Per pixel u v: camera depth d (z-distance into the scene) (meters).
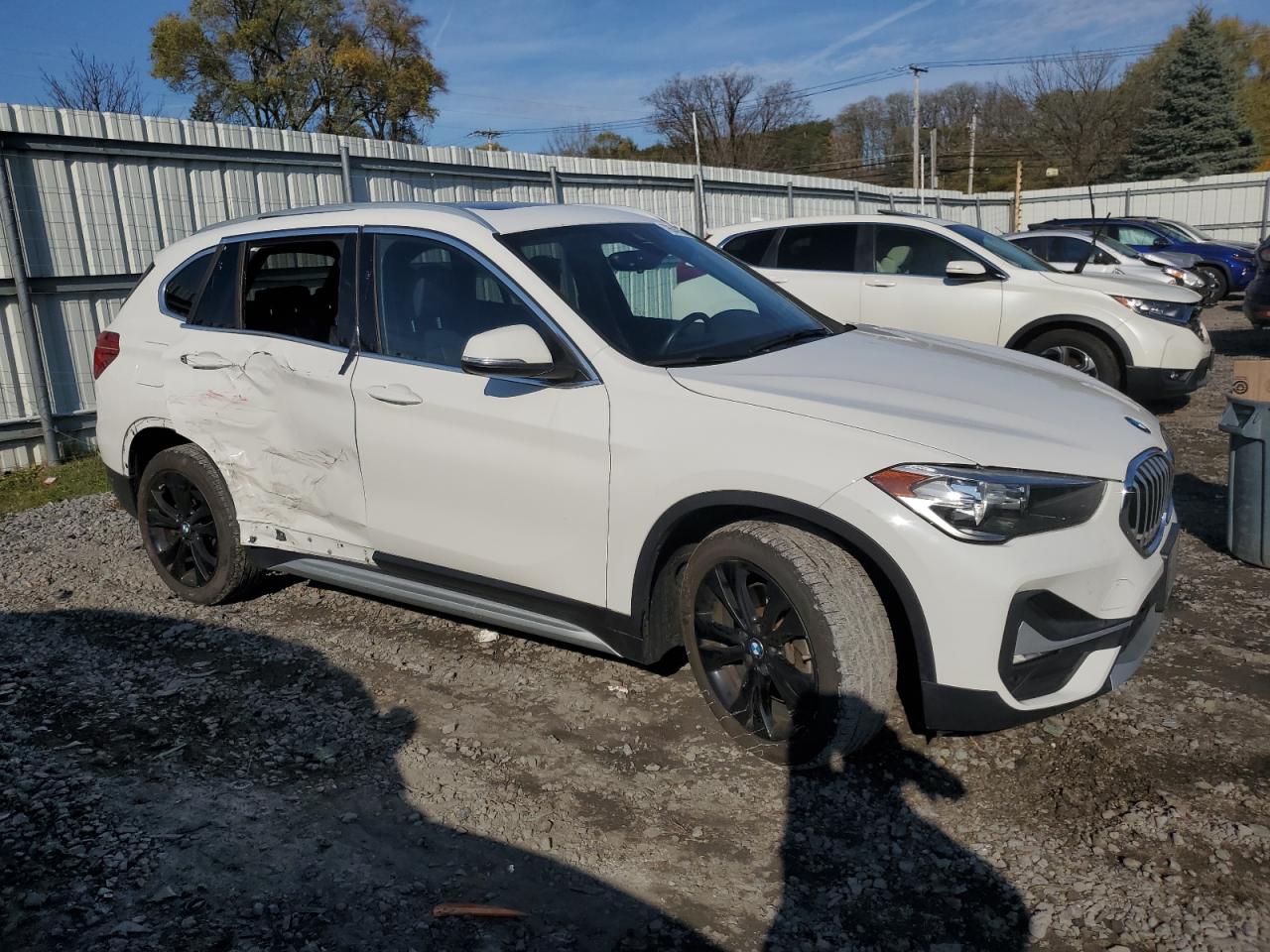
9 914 2.62
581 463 3.38
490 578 3.73
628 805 3.08
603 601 3.44
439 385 3.71
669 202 15.38
